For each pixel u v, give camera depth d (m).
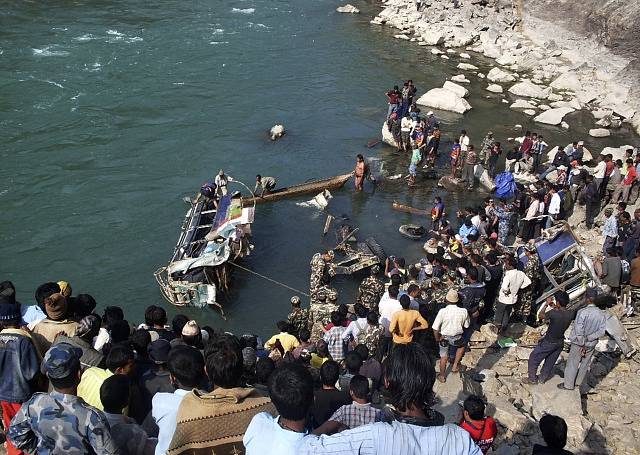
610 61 38.59
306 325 15.07
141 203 23.97
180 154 27.95
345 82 37.50
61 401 5.58
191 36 43.00
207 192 22.42
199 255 19.41
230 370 5.54
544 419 7.03
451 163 28.33
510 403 11.93
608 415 12.04
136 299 18.78
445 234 21.45
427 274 17.53
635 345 14.26
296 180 26.77
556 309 12.18
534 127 32.81
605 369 13.43
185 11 48.56
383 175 27.59
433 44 45.19
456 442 4.69
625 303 15.60
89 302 9.63
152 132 29.62
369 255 20.61
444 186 26.77
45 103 31.47
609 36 39.34
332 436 4.77
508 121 33.53
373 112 33.81
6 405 7.73
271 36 44.53
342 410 6.83
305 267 20.78
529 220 21.30
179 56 39.16
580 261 15.76
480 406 7.87
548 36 44.78
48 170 25.78
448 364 13.30
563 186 22.44
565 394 12.19
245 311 18.50
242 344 11.55
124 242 21.59
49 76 34.50
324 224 23.47
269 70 38.38
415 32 47.31
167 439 5.76
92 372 7.28
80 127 29.44
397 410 5.12
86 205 23.62
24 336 7.80
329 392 8.26
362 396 6.78
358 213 24.44
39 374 7.84
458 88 36.19
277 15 49.69
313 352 12.20
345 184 26.66
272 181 24.78
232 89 35.12
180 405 5.50
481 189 26.70
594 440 11.32
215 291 18.09
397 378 4.98
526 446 10.98
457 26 47.53
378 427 4.71
